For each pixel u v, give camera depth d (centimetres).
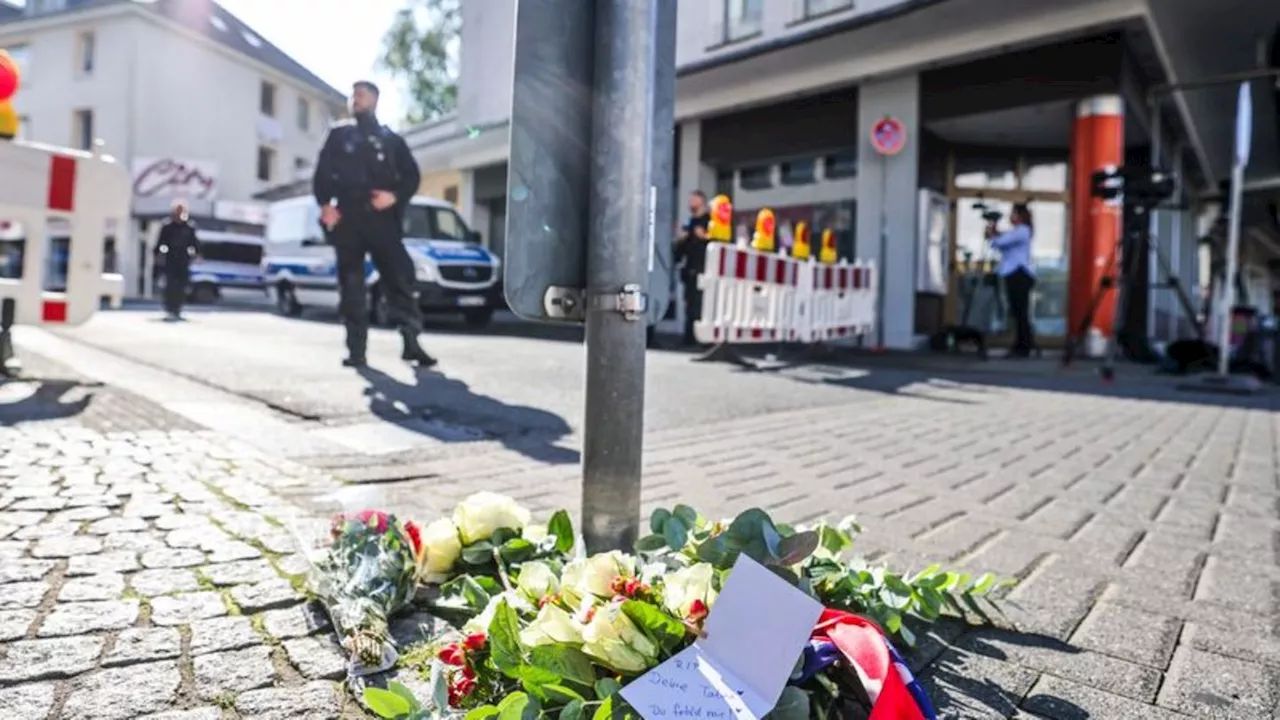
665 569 160
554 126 182
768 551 155
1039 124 1227
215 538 233
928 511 299
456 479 320
